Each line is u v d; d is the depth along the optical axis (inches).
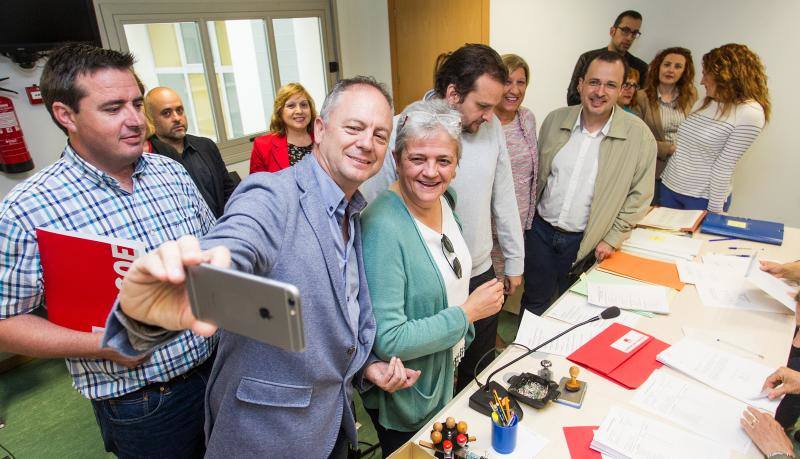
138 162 45.4
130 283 21.1
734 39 119.0
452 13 161.5
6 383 101.5
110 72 38.9
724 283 67.7
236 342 35.8
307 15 169.8
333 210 37.6
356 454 70.2
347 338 38.7
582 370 50.8
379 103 37.1
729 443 40.1
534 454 40.1
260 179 35.7
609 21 134.3
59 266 37.5
